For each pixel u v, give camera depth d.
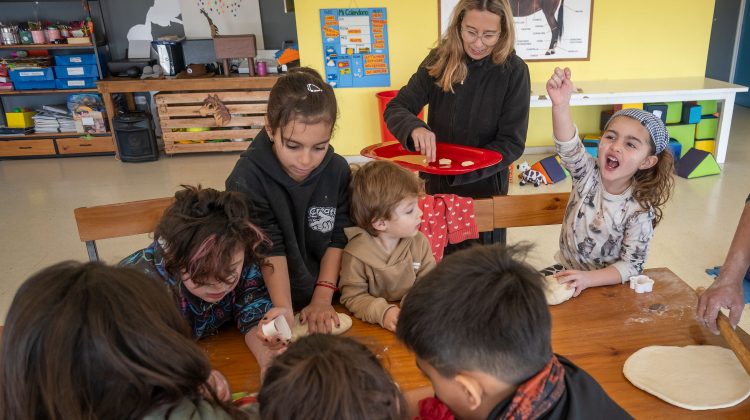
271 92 1.23
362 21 4.54
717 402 1.00
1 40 5.31
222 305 1.26
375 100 4.77
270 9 5.59
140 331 0.62
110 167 5.22
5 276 3.19
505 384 0.67
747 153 5.00
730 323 1.19
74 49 5.65
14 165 5.38
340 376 0.62
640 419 0.98
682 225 3.49
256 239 1.11
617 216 1.51
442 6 4.53
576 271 1.41
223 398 0.86
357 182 1.32
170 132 5.36
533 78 4.86
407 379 1.09
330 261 1.40
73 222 3.93
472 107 2.04
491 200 1.65
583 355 1.15
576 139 1.53
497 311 0.65
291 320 1.23
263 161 1.29
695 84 4.59
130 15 5.56
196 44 5.66
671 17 4.75
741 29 6.75
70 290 0.63
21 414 0.63
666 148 1.45
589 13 4.69
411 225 1.32
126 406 0.64
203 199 1.07
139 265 1.11
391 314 1.26
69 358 0.60
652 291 1.38
